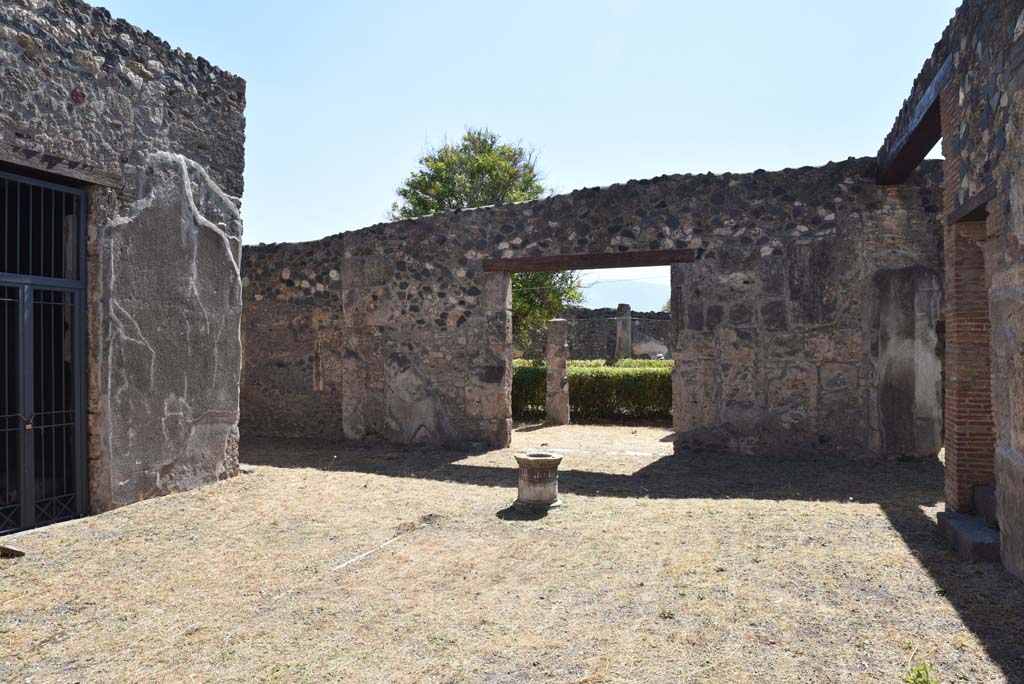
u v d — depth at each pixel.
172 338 6.20
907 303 7.59
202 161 6.49
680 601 3.59
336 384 10.13
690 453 8.30
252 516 5.52
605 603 3.59
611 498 6.13
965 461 4.69
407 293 9.72
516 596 3.72
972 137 4.27
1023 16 3.42
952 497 4.79
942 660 2.83
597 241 8.69
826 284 7.84
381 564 4.30
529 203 9.05
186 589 3.88
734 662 2.88
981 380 4.67
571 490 6.52
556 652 3.02
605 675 2.80
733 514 5.42
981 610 3.32
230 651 3.09
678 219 8.37
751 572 4.02
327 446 9.52
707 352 8.26
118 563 4.34
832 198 7.84
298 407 10.35
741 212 8.15
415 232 9.69
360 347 9.97
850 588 3.71
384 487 6.70
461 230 9.43
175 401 6.25
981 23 4.05
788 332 7.96
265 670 2.90
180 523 5.29
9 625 3.39
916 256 7.59
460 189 22.19
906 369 7.57
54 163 5.12
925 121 5.71
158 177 6.02
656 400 14.04
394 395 9.75
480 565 4.27
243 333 10.72
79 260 5.48
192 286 6.39
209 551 4.59
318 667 2.92
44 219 5.29
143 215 5.88
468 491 6.53
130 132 5.75
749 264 8.10
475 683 2.76
